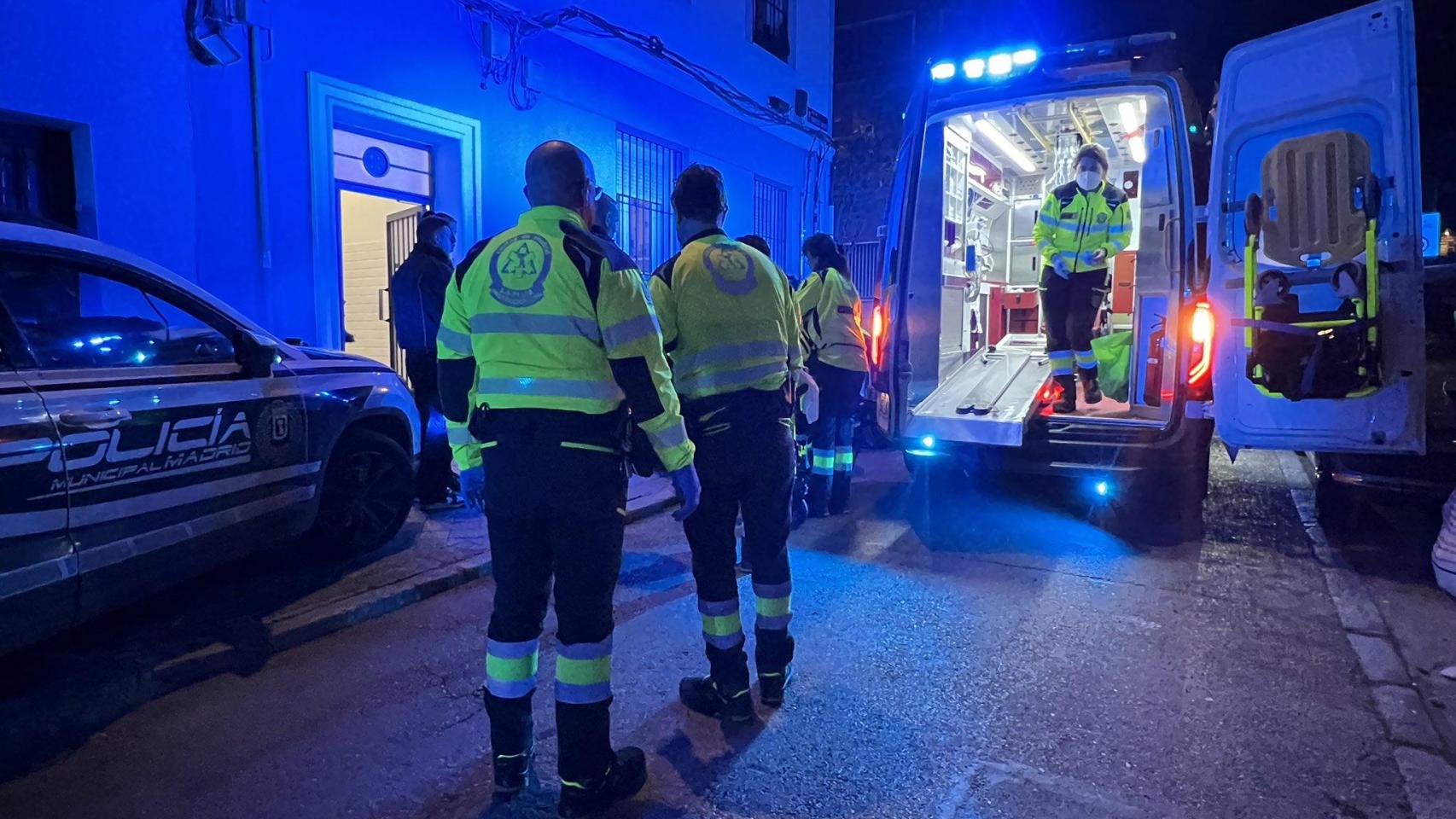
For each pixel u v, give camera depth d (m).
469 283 2.48
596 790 2.49
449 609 4.12
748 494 3.07
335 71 5.88
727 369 2.96
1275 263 4.49
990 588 4.44
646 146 9.09
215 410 3.50
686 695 3.19
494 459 2.40
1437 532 5.20
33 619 2.83
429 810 2.57
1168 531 5.44
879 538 5.33
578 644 2.46
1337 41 4.28
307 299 5.84
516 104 7.28
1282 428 4.56
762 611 3.14
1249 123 4.56
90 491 2.99
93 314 3.21
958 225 7.32
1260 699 3.21
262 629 3.63
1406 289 4.20
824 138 12.30
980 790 2.64
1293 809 2.53
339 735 2.98
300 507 3.99
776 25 11.43
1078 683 3.36
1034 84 5.24
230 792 2.64
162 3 4.98
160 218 5.04
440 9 6.56
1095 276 5.86
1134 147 7.68
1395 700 3.19
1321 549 5.02
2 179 4.62
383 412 4.59
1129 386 5.47
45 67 4.55
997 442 5.24
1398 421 4.28
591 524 2.41
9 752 2.82
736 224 10.70
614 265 2.38
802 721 3.08
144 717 3.08
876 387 5.89
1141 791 2.63
